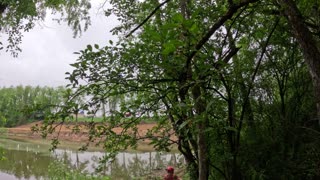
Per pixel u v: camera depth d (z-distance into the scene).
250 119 5.26
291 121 5.36
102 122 3.59
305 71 5.44
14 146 25.70
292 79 5.54
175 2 4.47
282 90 5.50
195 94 3.21
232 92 4.64
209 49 3.27
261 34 5.04
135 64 3.26
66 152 21.66
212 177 5.47
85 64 3.16
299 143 5.17
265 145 5.13
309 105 5.40
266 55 5.38
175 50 2.57
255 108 5.34
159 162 14.66
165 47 2.51
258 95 5.35
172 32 2.52
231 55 4.12
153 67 3.24
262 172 4.85
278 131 5.25
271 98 5.46
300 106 5.47
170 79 3.21
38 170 16.92
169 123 3.90
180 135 3.56
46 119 3.21
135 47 3.22
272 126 5.38
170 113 3.45
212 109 3.64
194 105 3.02
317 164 4.93
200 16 4.07
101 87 3.26
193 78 3.12
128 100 3.66
